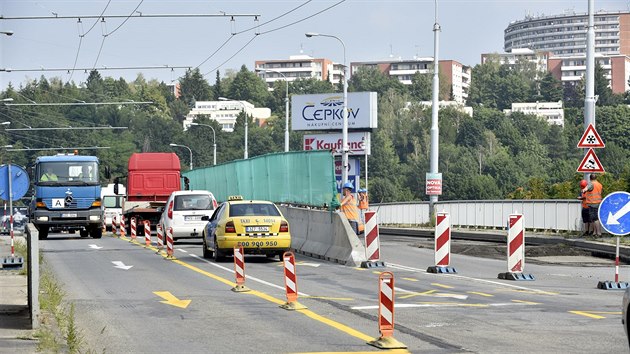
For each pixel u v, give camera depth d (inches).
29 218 3976.4
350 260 2235.5
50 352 1016.9
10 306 1385.3
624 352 1026.1
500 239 3238.2
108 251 2778.1
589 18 2795.3
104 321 1289.4
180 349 1069.1
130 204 4188.0
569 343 1083.3
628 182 3860.7
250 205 2364.7
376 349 1051.9
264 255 2600.9
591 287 1739.7
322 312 1362.0
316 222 2591.0
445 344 1078.4
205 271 2062.0
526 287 1723.7
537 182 5565.9
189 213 3011.8
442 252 2033.7
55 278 1895.9
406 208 4488.2
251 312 1368.1
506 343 1084.5
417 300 1501.0
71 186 3639.3
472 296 1562.5
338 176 6781.5
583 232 2935.5
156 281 1835.6
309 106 6894.7
